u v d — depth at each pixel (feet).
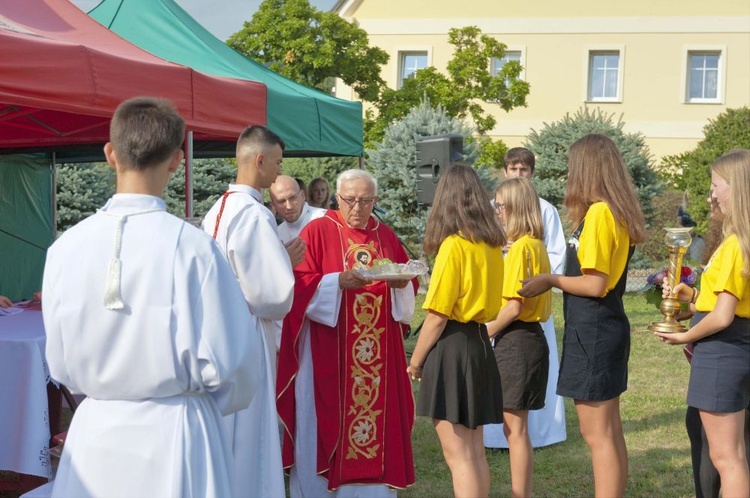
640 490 15.65
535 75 83.25
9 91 12.94
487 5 83.25
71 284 7.54
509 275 13.32
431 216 12.12
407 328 14.47
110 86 14.73
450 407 11.78
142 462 7.43
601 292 11.53
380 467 13.70
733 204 11.15
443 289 11.69
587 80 82.43
